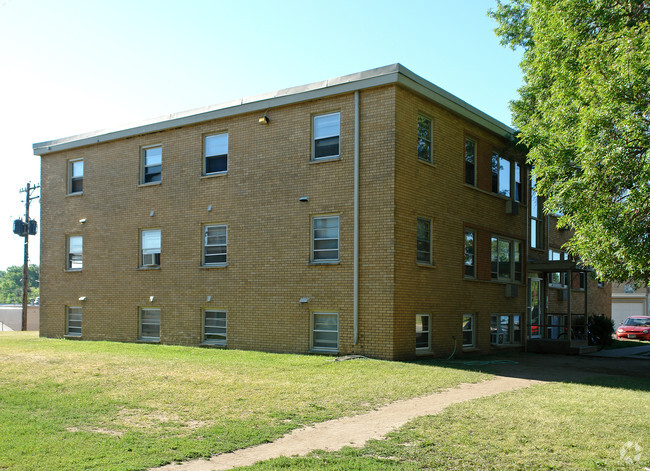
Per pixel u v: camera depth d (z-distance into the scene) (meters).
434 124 16.92
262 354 15.39
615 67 8.69
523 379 12.84
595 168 8.77
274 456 6.53
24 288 37.34
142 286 19.94
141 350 16.31
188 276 18.81
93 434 7.27
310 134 16.62
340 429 7.75
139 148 20.50
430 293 16.38
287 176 16.92
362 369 12.77
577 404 9.54
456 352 17.47
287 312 16.58
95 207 21.52
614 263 8.84
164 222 19.58
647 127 8.31
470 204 18.64
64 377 11.27
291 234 16.70
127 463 6.08
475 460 6.38
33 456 6.26
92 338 21.17
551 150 11.02
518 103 18.08
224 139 18.52
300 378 11.45
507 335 20.92
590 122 8.84
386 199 15.09
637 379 13.55
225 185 18.20
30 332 28.20
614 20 10.78
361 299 15.31
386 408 9.06
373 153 15.41
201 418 8.20
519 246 22.02
